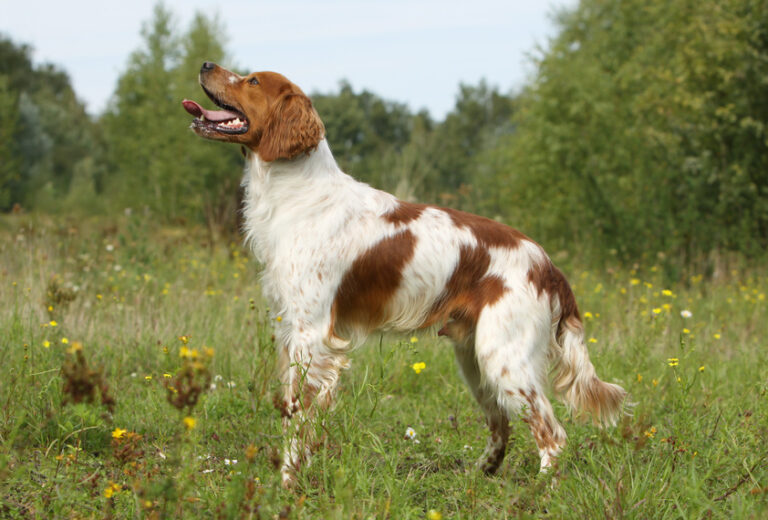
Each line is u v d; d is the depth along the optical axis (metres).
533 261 3.64
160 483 2.54
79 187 30.91
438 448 3.71
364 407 4.31
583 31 19.69
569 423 4.12
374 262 3.59
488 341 3.48
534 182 15.42
